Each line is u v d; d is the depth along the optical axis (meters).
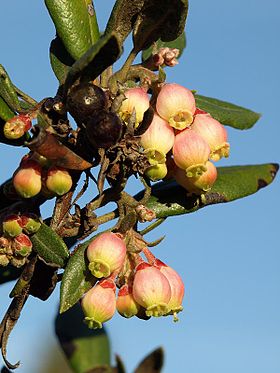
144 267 0.21
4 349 0.22
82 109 0.21
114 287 0.21
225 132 0.22
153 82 0.22
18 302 0.22
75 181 0.22
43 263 0.22
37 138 0.20
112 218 0.22
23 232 0.21
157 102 0.22
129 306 0.21
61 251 0.21
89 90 0.21
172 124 0.21
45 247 0.21
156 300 0.21
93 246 0.21
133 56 0.22
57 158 0.20
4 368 0.22
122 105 0.21
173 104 0.21
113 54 0.20
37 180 0.21
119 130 0.20
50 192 0.21
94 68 0.20
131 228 0.21
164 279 0.21
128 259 0.21
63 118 0.21
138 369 0.19
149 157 0.21
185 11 0.22
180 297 0.21
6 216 0.21
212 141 0.22
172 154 0.22
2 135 0.22
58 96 0.21
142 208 0.22
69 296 0.21
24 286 0.22
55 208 0.22
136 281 0.21
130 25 0.22
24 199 0.22
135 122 0.21
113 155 0.21
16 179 0.21
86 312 0.21
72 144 0.21
